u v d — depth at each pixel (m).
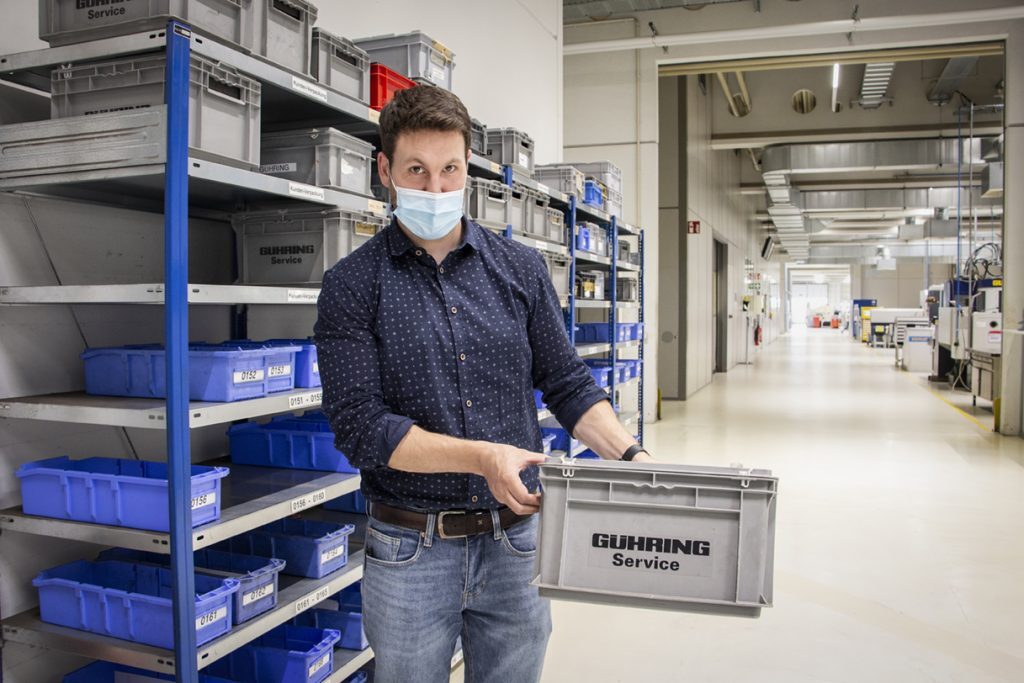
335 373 1.23
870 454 6.07
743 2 7.19
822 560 3.59
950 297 10.41
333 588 2.12
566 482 1.11
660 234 9.39
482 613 1.35
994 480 5.16
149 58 1.63
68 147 1.68
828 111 10.38
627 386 7.63
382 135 1.24
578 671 2.58
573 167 4.20
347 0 3.10
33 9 1.98
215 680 1.96
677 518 1.07
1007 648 2.70
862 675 2.52
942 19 6.62
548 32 5.46
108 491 1.73
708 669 2.58
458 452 1.13
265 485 2.12
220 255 2.60
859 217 16.58
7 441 1.95
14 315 1.96
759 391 10.48
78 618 1.81
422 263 1.27
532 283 1.36
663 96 9.20
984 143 10.01
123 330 2.26
